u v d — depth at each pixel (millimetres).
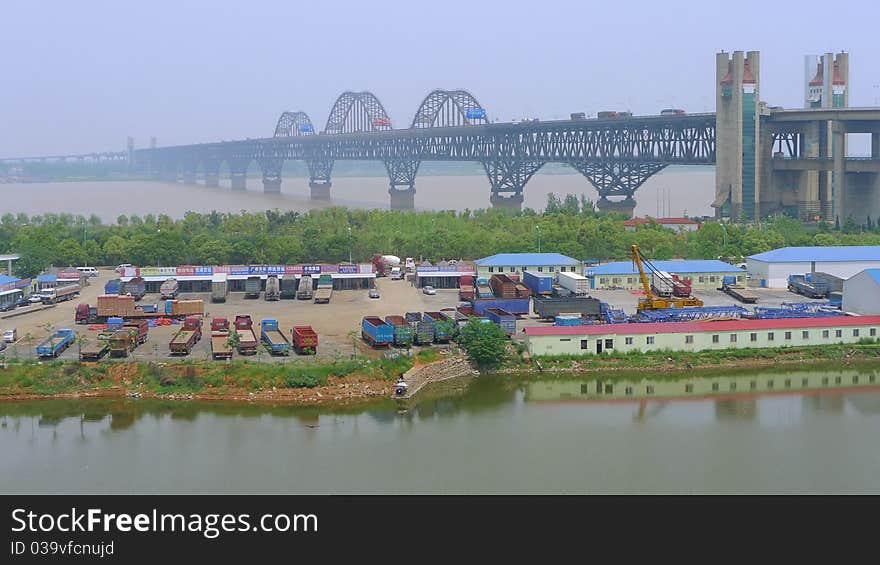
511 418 86062
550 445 78812
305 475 72250
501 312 114375
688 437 80875
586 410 88500
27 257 161750
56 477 72375
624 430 82688
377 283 154750
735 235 181375
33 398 92000
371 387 93250
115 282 138625
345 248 177875
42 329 116000
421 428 83188
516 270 147625
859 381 98375
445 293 143500
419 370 96500
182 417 86625
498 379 99125
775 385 96812
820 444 79125
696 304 124000
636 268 146125
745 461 75250
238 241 183000
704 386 96438
